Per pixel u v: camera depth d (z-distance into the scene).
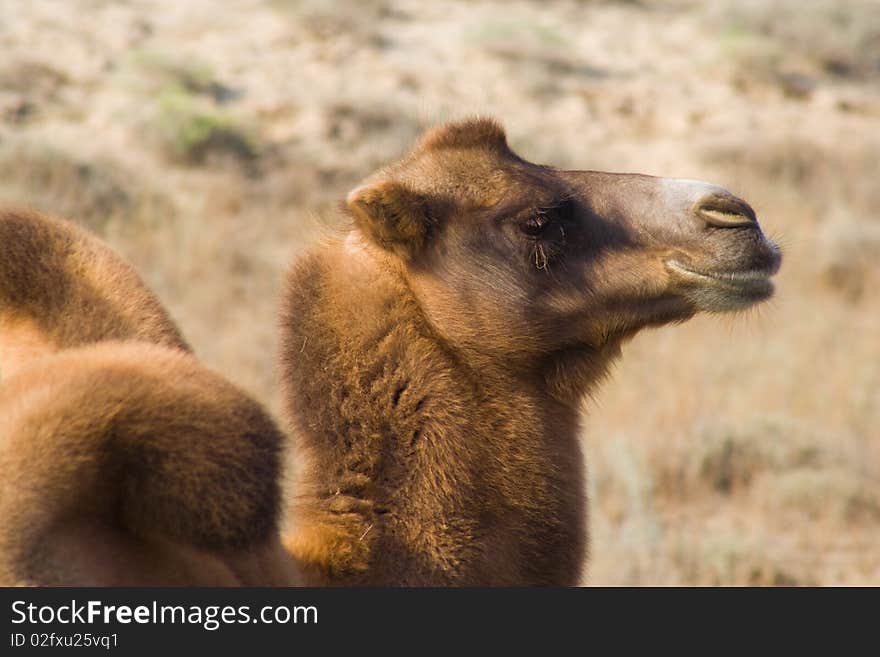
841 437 21.84
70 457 4.35
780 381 23.69
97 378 4.50
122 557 4.57
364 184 7.76
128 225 27.80
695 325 25.83
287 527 7.05
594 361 7.85
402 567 6.86
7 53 37.16
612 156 38.38
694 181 8.09
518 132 37.34
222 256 26.83
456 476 7.03
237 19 44.59
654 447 20.86
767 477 20.45
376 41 43.97
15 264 6.12
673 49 48.88
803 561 18.16
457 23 47.75
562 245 7.75
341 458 7.02
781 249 8.41
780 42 49.50
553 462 7.35
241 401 4.60
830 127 43.34
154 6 45.41
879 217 35.25
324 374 7.15
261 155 33.88
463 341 7.41
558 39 46.06
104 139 33.00
